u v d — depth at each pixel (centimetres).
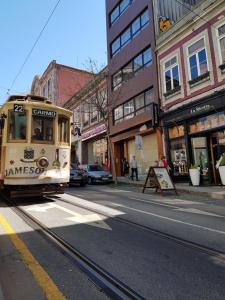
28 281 452
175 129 2095
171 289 427
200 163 1869
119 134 2838
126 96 2705
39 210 1038
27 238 682
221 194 1383
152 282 450
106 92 3020
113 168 2256
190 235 711
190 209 1073
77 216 931
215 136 1798
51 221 859
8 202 1238
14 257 555
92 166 2481
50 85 4569
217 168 1748
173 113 2073
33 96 1266
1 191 1286
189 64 1973
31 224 820
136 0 2603
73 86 4506
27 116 1180
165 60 2205
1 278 462
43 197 1386
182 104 2008
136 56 2591
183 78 2011
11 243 642
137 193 1600
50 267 508
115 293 414
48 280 455
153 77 2323
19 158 1142
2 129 1170
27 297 401
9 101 1199
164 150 2181
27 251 589
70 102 3978
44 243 644
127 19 2731
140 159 2575
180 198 1394
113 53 2977
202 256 563
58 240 664
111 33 3006
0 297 401
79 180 2103
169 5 2430
